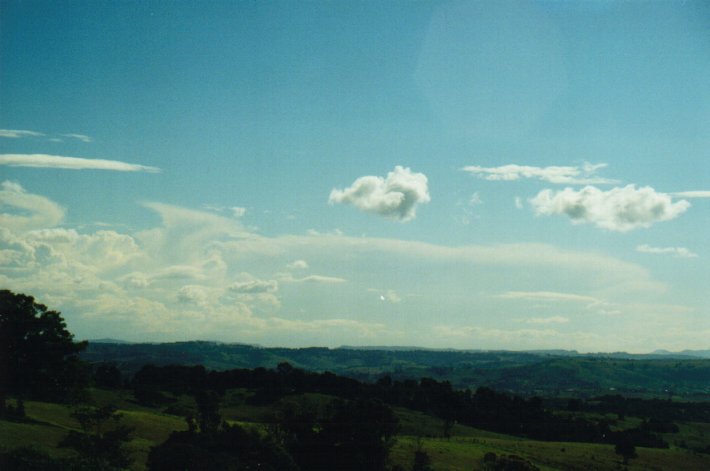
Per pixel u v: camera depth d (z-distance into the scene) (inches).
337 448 3368.6
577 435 6968.5
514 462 4170.8
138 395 6171.3
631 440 6117.1
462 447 5310.0
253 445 2792.8
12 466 2207.2
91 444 2522.1
